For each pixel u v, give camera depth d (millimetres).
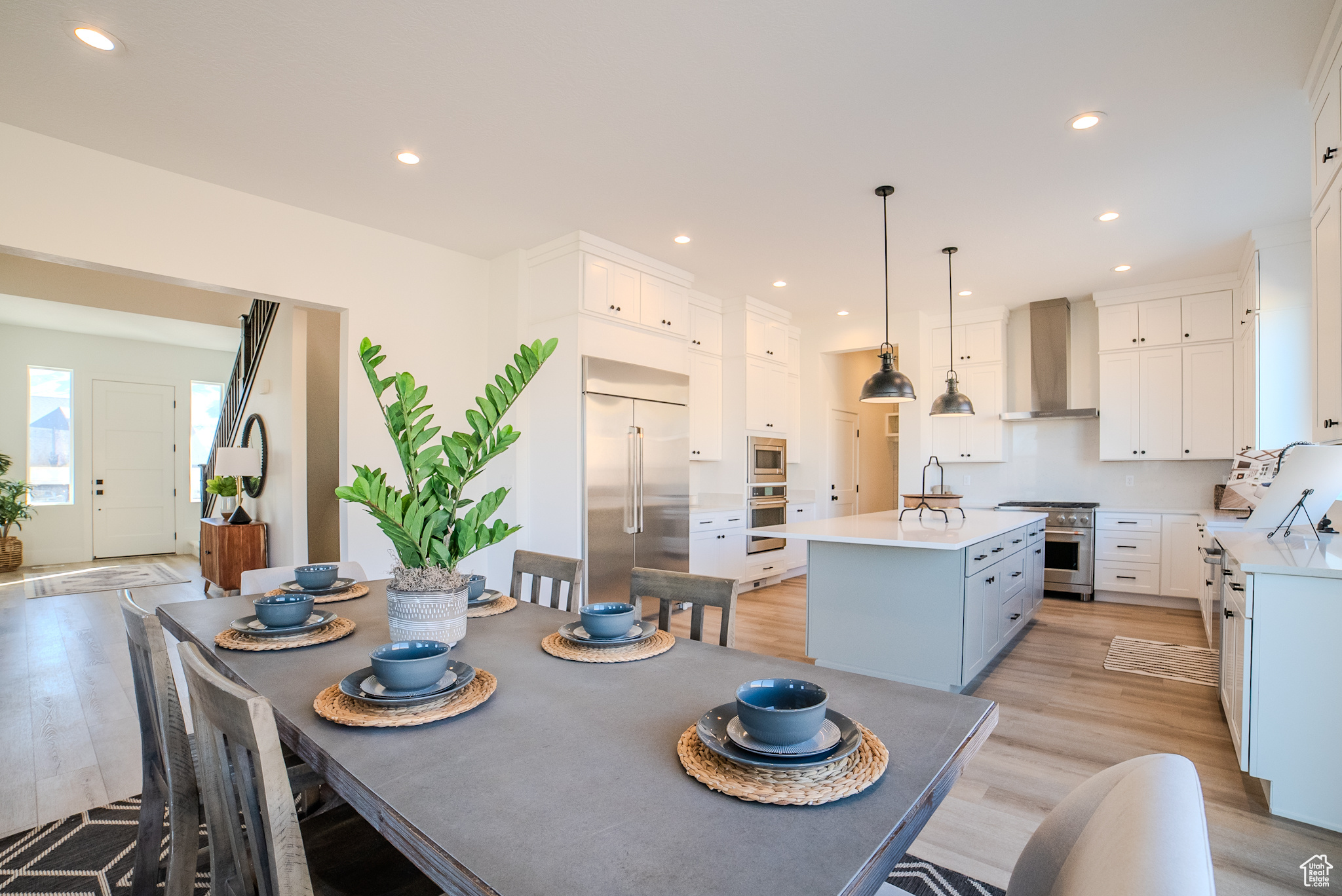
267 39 2246
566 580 2160
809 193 3455
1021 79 2445
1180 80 2439
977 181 3295
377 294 4016
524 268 4410
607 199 3557
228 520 5660
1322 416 2439
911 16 2113
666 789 864
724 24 2166
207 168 3201
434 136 2900
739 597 5543
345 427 3895
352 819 1303
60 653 3896
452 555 1561
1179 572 4953
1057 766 2424
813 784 853
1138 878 437
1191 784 583
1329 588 2002
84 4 2061
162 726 1323
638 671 1372
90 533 7688
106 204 3047
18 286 4891
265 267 3545
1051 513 5430
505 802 829
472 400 4504
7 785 2314
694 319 5480
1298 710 2041
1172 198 3482
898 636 3125
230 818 999
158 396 8211
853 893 661
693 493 6020
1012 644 4031
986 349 5820
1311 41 2215
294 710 1156
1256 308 3918
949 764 945
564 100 2615
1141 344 5148
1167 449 5035
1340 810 1984
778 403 6078
